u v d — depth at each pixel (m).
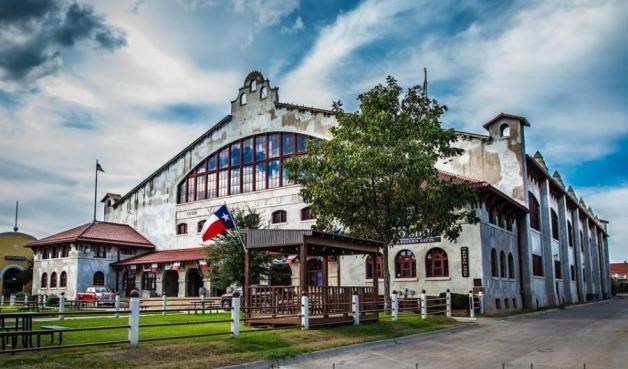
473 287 35.19
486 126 44.44
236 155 52.75
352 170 29.36
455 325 26.80
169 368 13.33
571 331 24.89
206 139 54.97
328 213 31.25
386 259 30.98
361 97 31.91
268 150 50.50
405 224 30.80
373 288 26.03
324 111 47.22
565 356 16.83
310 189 31.20
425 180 30.64
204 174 54.91
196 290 52.84
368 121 30.19
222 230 27.62
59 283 54.62
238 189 51.94
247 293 22.48
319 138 47.16
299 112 48.84
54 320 26.30
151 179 59.19
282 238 22.03
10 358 12.49
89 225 56.69
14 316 13.24
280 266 39.06
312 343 18.23
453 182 31.73
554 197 58.38
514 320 31.97
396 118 31.14
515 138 43.16
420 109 32.16
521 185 42.69
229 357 14.98
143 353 14.12
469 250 35.78
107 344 14.54
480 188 35.19
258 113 51.44
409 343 20.83
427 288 36.84
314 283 43.03
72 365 12.54
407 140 29.94
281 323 21.56
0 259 66.81
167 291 54.22
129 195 60.91
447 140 31.47
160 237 57.06
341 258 41.53
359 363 15.86
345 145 30.70
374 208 30.69
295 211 47.34
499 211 41.06
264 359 15.44
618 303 61.53
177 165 57.03
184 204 55.69
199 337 17.14
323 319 21.41
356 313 23.16
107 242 54.22
